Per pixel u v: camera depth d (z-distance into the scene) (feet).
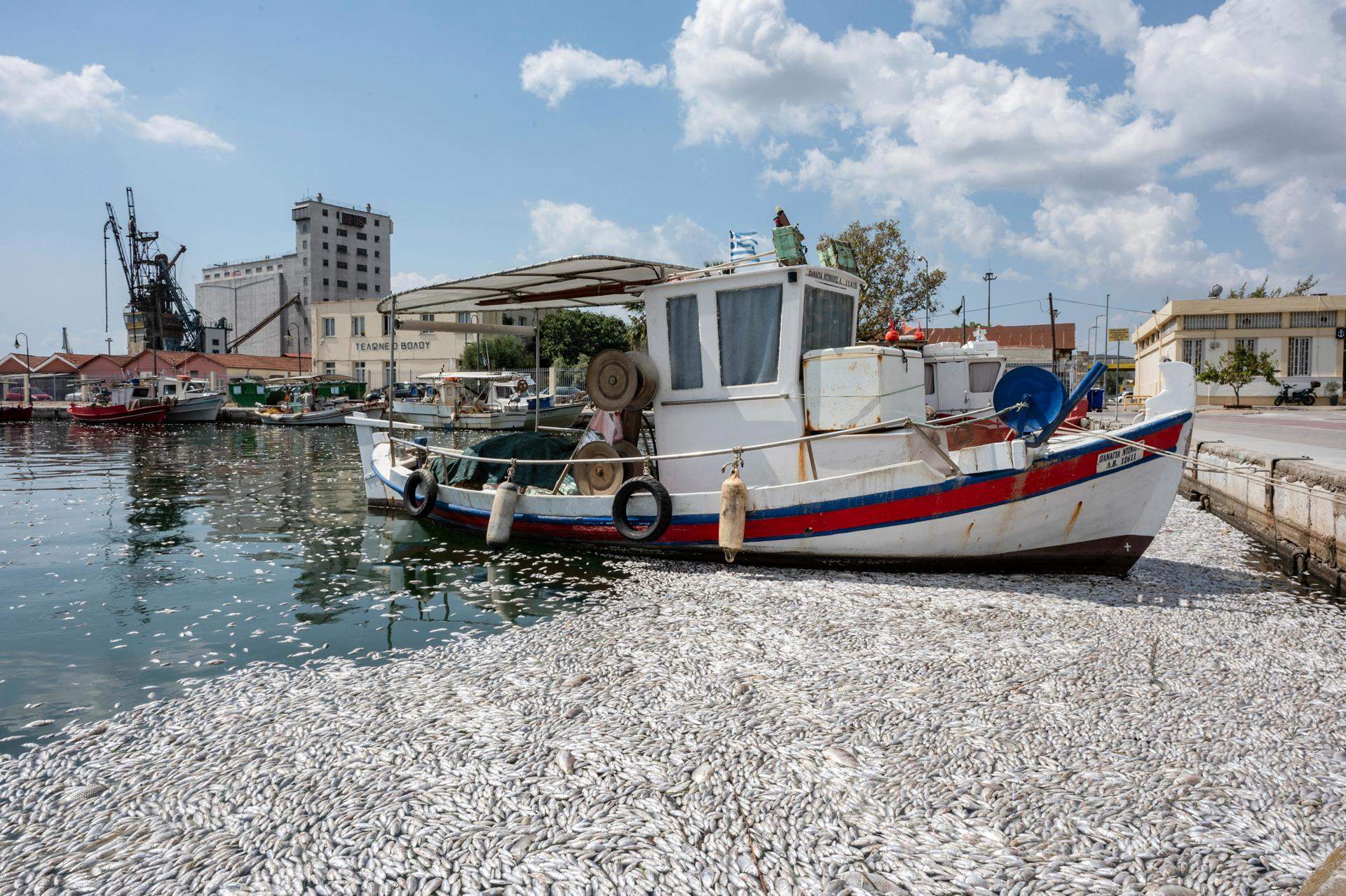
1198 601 22.08
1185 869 9.80
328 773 12.51
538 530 30.27
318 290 330.54
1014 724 13.98
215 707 15.40
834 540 24.95
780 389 26.48
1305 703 14.96
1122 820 10.92
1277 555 29.66
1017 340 187.73
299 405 143.43
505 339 189.26
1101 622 20.04
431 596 24.06
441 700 15.38
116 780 12.51
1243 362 138.62
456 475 36.11
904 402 26.30
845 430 24.58
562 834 10.61
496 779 12.18
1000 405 25.32
